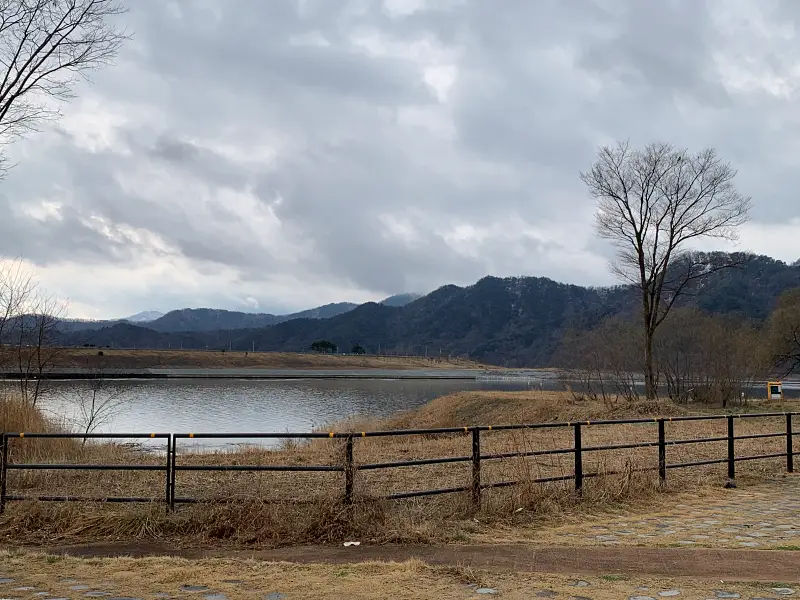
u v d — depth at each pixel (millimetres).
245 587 5855
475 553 7293
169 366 100875
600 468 11820
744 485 11883
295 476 11812
